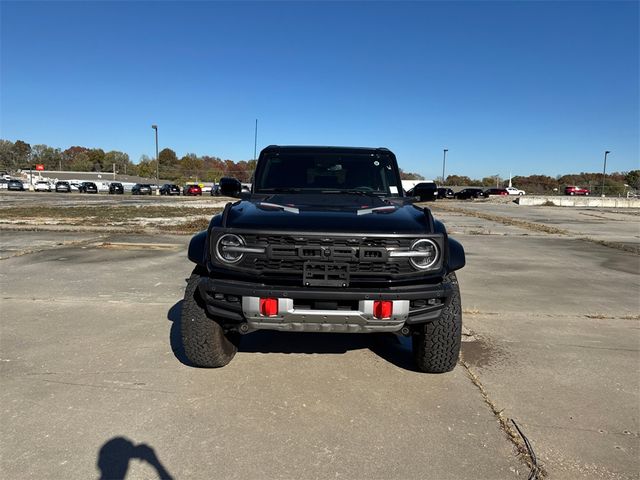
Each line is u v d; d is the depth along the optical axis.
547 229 16.33
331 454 2.66
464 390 3.49
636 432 2.94
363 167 4.86
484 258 9.65
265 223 3.33
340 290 3.16
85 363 3.85
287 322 3.22
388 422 3.02
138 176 117.44
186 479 2.42
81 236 12.07
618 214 28.16
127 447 2.69
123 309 5.40
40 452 2.62
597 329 4.97
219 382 3.56
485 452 2.70
